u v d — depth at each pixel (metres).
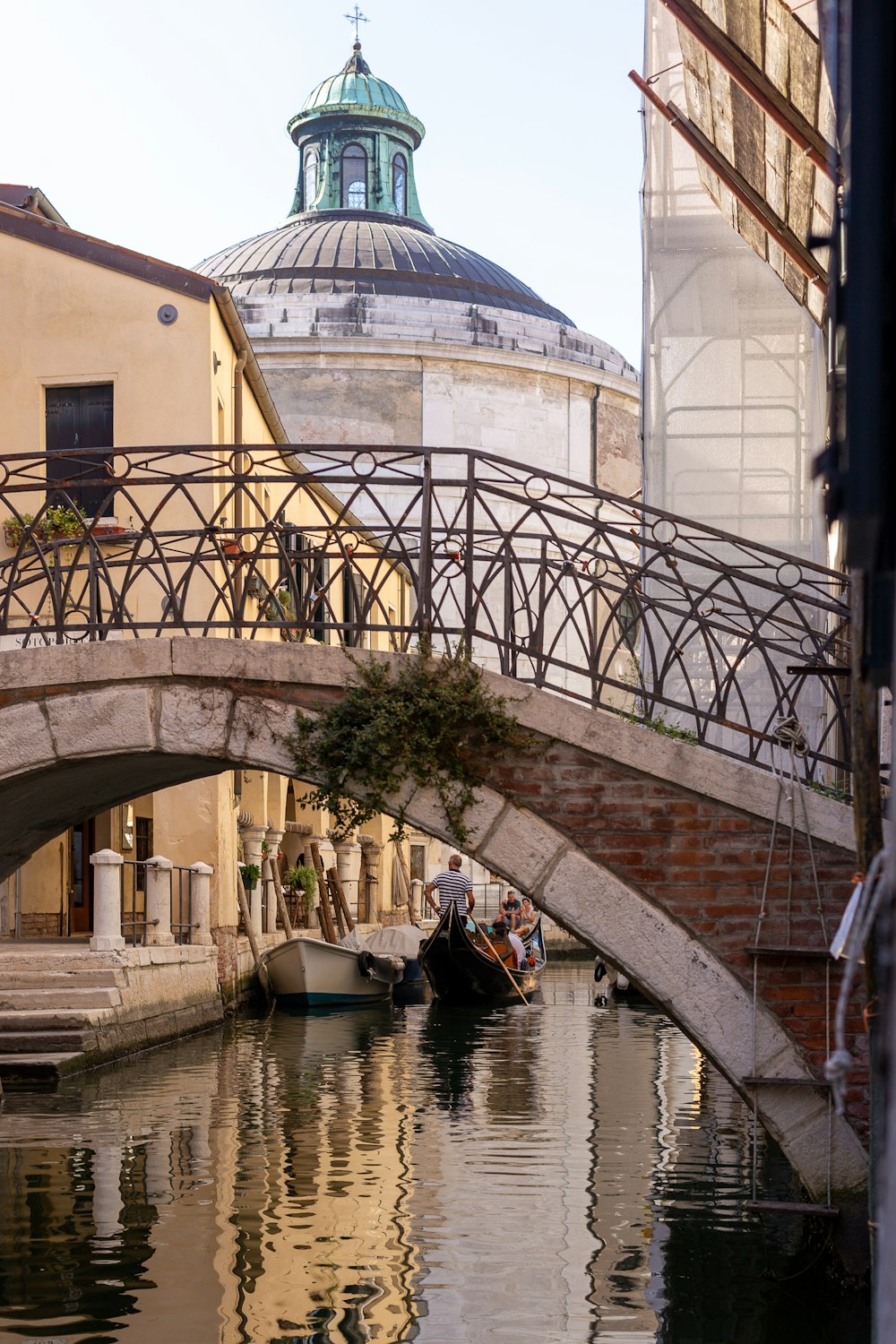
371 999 21.19
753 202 10.67
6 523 16.84
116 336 17.47
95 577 8.19
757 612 7.71
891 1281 1.81
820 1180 6.90
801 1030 7.03
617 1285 6.48
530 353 35.06
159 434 17.31
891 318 2.28
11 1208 7.77
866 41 2.27
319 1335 5.75
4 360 17.58
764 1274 6.67
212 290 17.31
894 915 1.98
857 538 2.30
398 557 7.87
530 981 23.53
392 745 7.45
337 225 39.00
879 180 2.28
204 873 17.33
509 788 7.39
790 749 7.29
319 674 7.68
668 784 7.29
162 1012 15.26
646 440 13.98
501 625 31.42
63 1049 12.72
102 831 20.00
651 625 13.66
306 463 34.12
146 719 7.84
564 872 7.27
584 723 7.35
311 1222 7.51
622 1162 9.18
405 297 35.06
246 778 21.14
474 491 7.82
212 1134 9.97
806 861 7.13
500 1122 10.70
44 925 18.39
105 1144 9.55
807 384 13.84
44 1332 5.76
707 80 9.48
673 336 14.02
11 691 7.98
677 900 7.21
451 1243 7.12
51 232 17.64
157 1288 6.35
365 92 42.66
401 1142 9.78
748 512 13.81
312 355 34.09
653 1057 14.95
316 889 24.55
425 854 35.22
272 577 20.06
